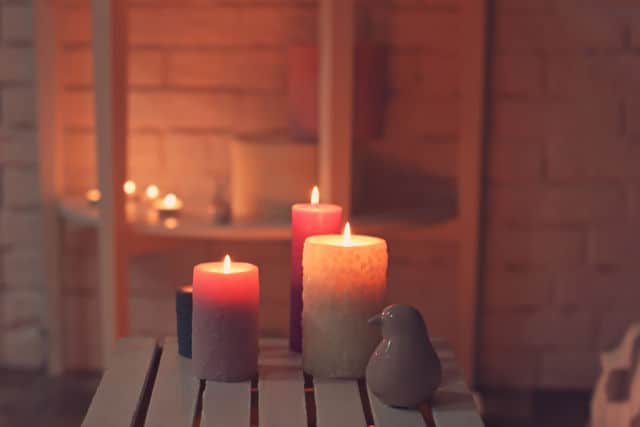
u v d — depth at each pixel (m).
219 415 1.42
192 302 1.57
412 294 2.38
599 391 1.92
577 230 2.35
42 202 2.33
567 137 2.31
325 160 2.05
